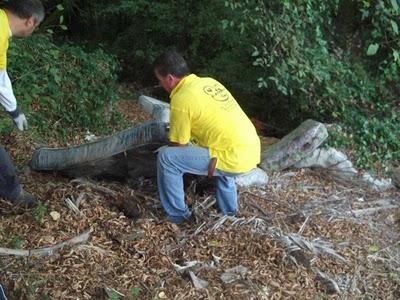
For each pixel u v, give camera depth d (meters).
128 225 4.64
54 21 9.58
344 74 7.12
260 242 4.66
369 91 7.23
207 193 5.20
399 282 4.62
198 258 4.44
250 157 4.56
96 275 4.10
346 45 7.56
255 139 4.61
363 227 5.33
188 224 4.78
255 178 5.70
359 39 7.52
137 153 4.93
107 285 4.02
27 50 6.66
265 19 6.71
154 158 4.99
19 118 4.64
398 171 6.46
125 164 5.07
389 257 4.95
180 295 4.04
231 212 4.95
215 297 4.08
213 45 9.23
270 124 7.96
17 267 4.06
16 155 5.67
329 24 7.42
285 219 5.16
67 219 4.60
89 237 4.46
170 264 4.32
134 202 4.93
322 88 7.02
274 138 7.31
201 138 4.53
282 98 7.55
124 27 10.63
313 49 6.99
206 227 4.73
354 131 6.86
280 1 6.60
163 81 4.55
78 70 6.93
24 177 5.15
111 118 7.18
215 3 8.62
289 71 6.86
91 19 10.68
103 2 10.52
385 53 7.36
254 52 6.89
